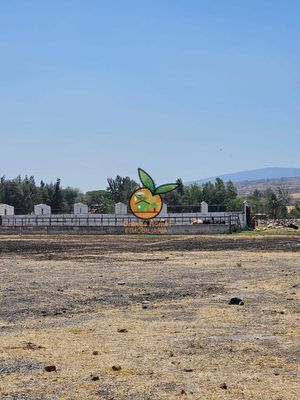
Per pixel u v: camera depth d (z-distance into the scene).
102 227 72.25
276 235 63.16
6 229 77.00
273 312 15.95
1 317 15.36
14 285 22.19
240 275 25.48
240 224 75.25
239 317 15.23
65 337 12.80
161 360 10.77
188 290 20.72
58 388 9.09
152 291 20.50
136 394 8.78
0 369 10.19
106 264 31.31
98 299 18.61
